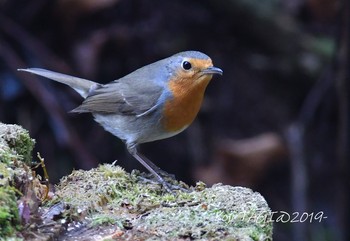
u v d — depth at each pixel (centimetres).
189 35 1334
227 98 1323
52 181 1166
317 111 1343
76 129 1239
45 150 1191
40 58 1212
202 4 1356
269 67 1355
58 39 1262
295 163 1248
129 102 809
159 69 804
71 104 1230
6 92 1198
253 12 1327
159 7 1323
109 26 1280
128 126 823
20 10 1233
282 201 1273
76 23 1258
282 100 1353
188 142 1274
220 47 1355
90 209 542
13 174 501
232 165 1262
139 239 499
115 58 1276
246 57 1361
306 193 1224
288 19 1359
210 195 576
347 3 1040
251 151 1257
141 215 544
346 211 1099
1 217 458
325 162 1316
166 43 1304
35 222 499
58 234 500
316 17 1408
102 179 601
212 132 1291
